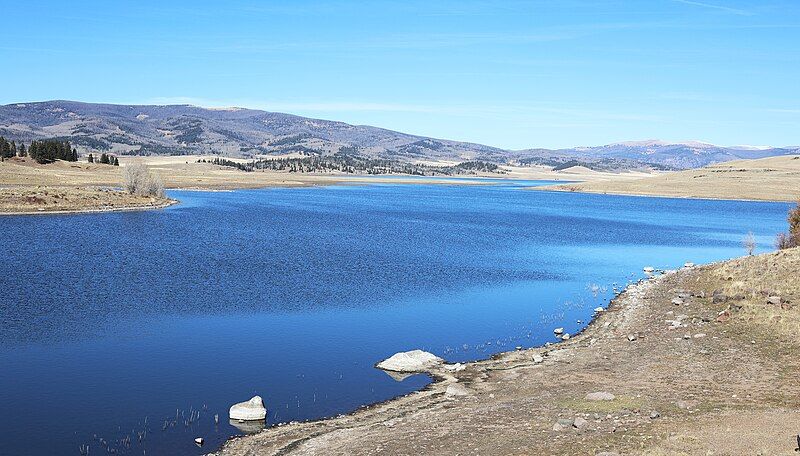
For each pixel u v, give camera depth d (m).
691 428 23.45
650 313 46.81
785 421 23.75
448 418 26.88
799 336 36.12
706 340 37.75
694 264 77.81
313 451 23.92
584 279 65.69
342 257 74.38
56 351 36.97
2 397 30.06
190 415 28.31
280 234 95.56
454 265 71.62
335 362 36.16
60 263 64.31
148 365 34.97
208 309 47.47
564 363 35.28
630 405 27.06
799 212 73.75
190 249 77.00
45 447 25.05
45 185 169.62
